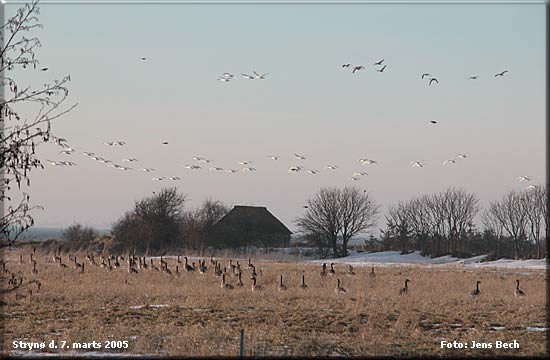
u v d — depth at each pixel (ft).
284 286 258.78
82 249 527.40
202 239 597.11
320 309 207.92
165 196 587.68
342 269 400.88
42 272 325.42
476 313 204.85
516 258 535.19
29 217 86.02
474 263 518.78
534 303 229.04
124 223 574.97
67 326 179.01
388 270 395.14
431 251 630.33
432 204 651.66
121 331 168.66
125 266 400.26
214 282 299.17
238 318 193.16
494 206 618.44
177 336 158.71
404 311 203.92
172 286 271.49
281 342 155.84
